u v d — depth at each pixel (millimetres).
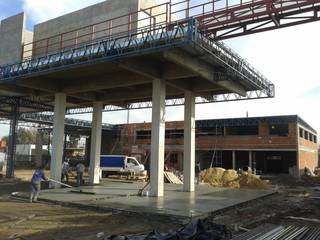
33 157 74000
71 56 22828
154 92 23781
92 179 31469
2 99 34375
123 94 30484
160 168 23172
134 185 29828
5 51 33281
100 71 25719
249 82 25906
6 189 26859
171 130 62750
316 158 70625
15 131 38062
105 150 69000
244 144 57406
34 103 35844
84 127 57938
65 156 64688
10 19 33469
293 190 31938
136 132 65188
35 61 25094
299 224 14922
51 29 31297
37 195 20844
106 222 14633
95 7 28359
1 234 12047
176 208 17453
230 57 22797
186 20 19609
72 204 18891
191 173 26688
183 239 9648
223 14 21016
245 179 34688
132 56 20672
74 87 28000
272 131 58000
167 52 19844
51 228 13172
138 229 13359
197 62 22219
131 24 25562
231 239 9711
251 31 20672
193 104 27453
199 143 61031
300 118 56531
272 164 59500
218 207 18109
